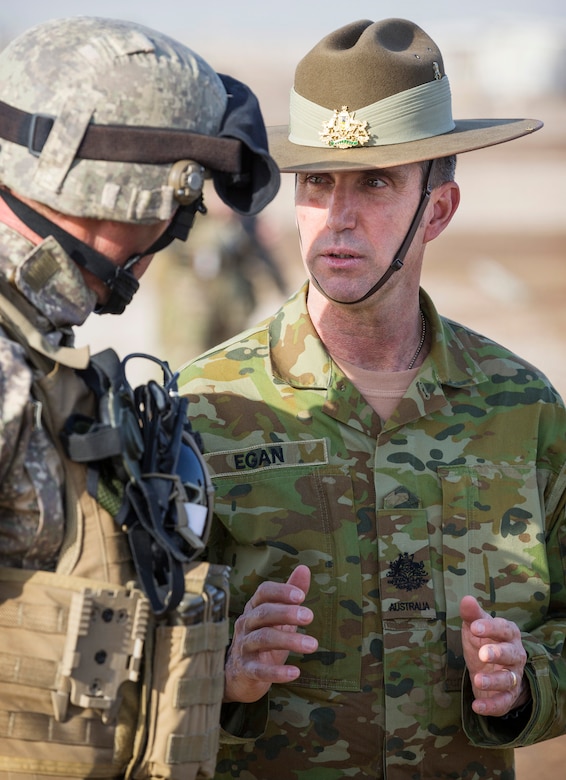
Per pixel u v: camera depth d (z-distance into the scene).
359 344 6.60
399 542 6.35
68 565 4.60
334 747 6.22
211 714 5.02
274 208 50.66
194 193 4.74
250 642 5.75
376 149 6.35
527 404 6.74
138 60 4.66
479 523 6.48
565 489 6.74
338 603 6.28
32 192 4.58
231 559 6.44
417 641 6.28
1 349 4.36
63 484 4.61
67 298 4.74
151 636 4.81
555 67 129.25
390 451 6.48
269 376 6.60
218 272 17.88
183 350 17.98
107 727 4.71
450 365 6.69
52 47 4.66
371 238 6.29
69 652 4.53
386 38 6.61
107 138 4.57
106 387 4.86
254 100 5.01
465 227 50.03
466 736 6.35
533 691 6.25
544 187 63.28
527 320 32.19
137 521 4.75
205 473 5.30
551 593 6.77
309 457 6.42
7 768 4.56
